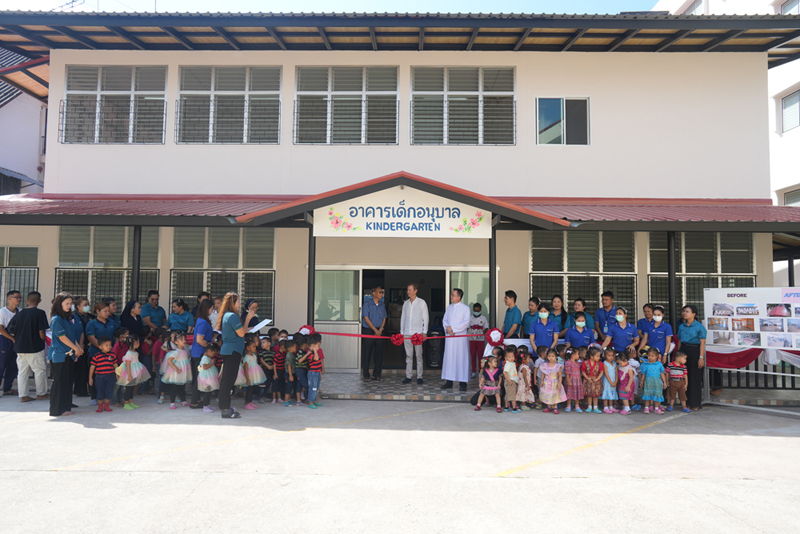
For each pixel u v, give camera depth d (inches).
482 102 484.4
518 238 469.7
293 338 352.2
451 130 482.3
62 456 221.6
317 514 165.5
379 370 424.8
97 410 307.1
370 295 476.1
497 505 174.1
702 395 350.3
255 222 350.6
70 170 479.5
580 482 196.5
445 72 486.0
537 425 286.2
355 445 242.7
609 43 471.5
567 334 362.0
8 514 163.2
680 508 173.0
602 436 263.9
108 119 487.2
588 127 482.9
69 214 367.6
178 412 308.3
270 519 161.3
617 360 321.1
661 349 346.3
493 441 252.4
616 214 394.0
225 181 478.6
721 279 467.5
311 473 203.3
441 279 476.1
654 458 227.5
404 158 477.4
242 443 243.8
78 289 468.4
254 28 441.7
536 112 483.5
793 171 671.1
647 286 465.7
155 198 473.7
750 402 345.4
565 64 483.8
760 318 333.4
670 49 481.7
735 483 196.9
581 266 467.8
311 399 328.5
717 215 397.7
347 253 472.4
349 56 484.7
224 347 294.4
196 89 487.5
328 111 485.4
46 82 586.6
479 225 358.0
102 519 160.2
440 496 181.5
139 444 240.7
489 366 322.3
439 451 234.4
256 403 337.7
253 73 488.7
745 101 481.4
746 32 445.1
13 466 208.4
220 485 189.5
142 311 375.6
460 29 442.0
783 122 696.4
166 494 180.5
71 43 478.0
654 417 309.4
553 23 426.3
